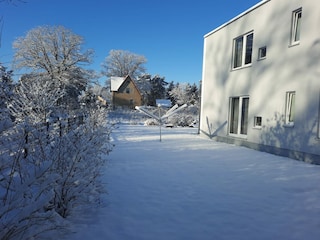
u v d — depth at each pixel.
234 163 6.79
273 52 8.65
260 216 3.42
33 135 3.29
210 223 3.21
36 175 2.45
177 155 8.00
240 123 10.62
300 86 7.48
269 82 8.81
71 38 34.72
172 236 2.88
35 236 2.48
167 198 4.08
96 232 2.93
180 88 56.78
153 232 2.96
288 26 8.02
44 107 7.32
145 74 61.66
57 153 3.29
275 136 8.41
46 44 33.88
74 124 6.09
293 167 6.33
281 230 3.04
